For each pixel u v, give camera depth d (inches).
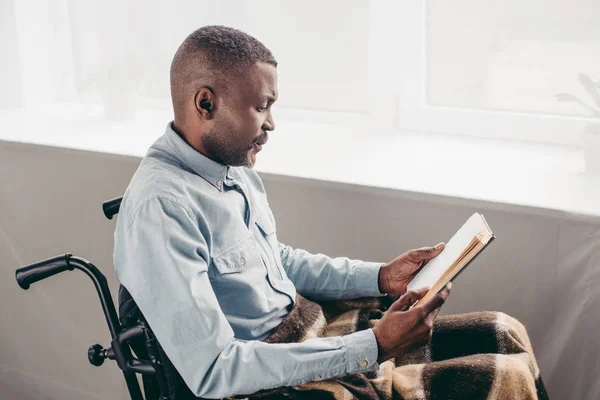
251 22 78.6
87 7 86.3
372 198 66.4
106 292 49.6
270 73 49.4
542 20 66.2
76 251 83.7
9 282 88.4
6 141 82.4
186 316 44.9
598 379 61.5
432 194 62.3
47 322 86.4
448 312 66.3
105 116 89.2
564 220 59.2
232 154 50.0
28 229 86.0
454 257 48.0
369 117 78.0
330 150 74.0
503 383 45.4
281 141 77.2
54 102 95.4
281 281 54.6
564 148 69.9
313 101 79.4
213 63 48.0
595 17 64.1
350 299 58.1
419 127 76.4
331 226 69.1
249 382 45.3
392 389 48.1
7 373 90.7
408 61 74.1
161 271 45.6
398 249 66.8
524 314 63.3
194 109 49.0
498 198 60.6
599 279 59.4
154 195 46.9
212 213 49.6
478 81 71.2
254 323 50.9
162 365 47.3
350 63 76.4
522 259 62.2
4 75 95.0
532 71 68.3
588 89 65.7
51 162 81.4
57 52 91.4
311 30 76.7
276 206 71.2
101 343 83.7
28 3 92.0
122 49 85.4
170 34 81.9
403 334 45.6
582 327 61.2
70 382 86.7
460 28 70.4
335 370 45.8
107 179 78.6
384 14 73.2
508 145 72.1
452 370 46.6
